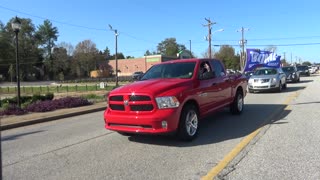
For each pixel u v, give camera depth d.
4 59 115.75
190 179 5.73
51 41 132.25
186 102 8.37
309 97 17.77
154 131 7.75
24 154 7.88
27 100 19.62
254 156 6.91
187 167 6.37
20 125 12.95
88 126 11.64
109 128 8.32
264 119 11.21
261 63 36.00
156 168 6.38
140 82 8.79
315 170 5.96
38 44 128.88
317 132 8.94
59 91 44.72
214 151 7.44
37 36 129.50
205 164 6.51
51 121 14.03
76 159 7.22
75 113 15.52
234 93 11.86
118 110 8.16
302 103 15.18
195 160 6.80
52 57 128.62
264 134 8.90
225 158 6.85
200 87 9.07
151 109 7.80
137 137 9.05
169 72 9.50
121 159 7.07
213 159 6.82
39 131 11.36
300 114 12.00
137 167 6.48
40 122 13.77
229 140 8.40
